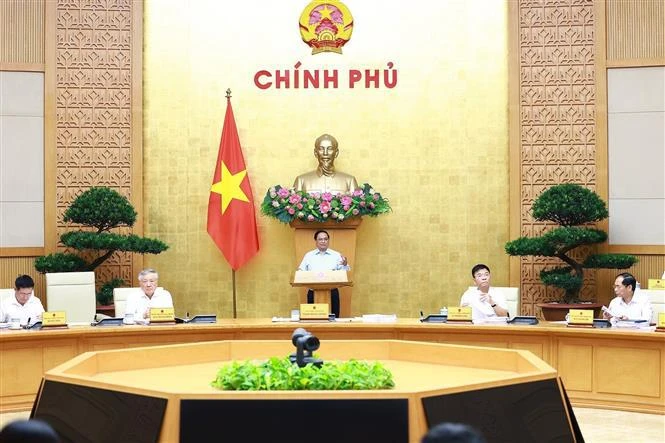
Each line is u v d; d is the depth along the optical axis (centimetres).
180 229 1196
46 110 1164
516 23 1179
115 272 1167
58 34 1173
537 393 474
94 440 452
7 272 1144
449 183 1200
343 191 1171
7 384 808
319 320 888
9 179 1151
